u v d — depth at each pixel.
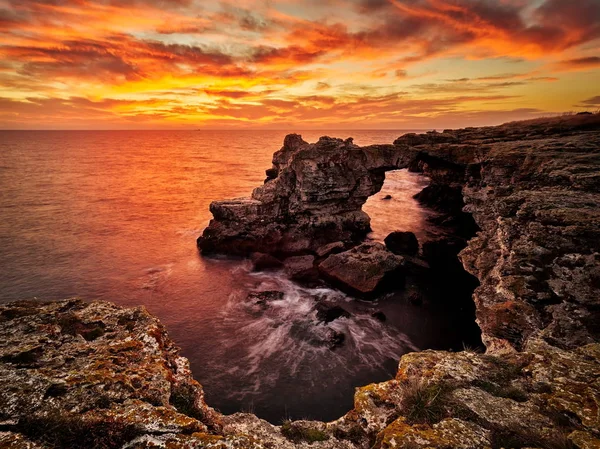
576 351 7.65
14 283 32.12
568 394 6.11
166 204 64.38
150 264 36.91
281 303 28.11
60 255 38.88
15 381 5.57
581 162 21.59
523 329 12.59
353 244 38.47
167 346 8.16
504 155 27.94
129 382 6.04
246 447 4.95
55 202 63.38
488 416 5.99
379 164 40.50
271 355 21.72
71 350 6.88
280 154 50.44
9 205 60.12
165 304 28.50
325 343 22.72
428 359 8.45
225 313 26.91
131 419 5.14
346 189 39.75
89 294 30.30
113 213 57.16
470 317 26.11
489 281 17.59
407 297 28.94
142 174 101.44
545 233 14.20
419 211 58.44
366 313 26.56
